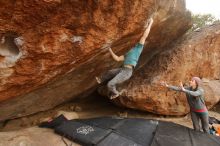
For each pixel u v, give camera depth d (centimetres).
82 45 382
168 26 700
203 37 812
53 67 392
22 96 471
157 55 817
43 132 573
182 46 787
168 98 733
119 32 404
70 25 345
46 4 303
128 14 383
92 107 834
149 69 782
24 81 386
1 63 338
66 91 597
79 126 579
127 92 726
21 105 516
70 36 358
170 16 651
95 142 515
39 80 411
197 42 798
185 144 539
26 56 348
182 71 762
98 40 390
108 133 547
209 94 789
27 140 515
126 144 517
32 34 328
